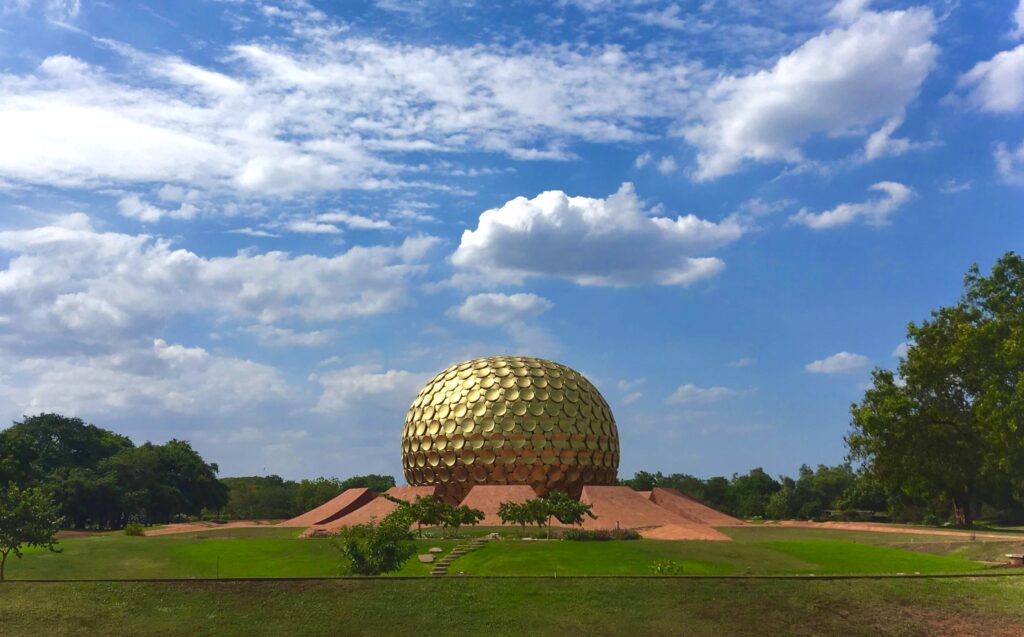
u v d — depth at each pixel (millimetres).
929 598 29656
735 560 37844
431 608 28562
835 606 28891
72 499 77812
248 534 54875
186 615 28109
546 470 62719
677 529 49750
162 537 48312
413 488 62531
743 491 112062
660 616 28078
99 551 41125
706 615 28188
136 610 28469
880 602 29281
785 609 28656
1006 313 64438
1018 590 30578
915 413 63969
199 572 36812
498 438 62375
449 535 46500
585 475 64688
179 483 92438
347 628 27219
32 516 34094
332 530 54625
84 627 27219
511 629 27141
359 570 34125
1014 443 54594
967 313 66375
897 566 37062
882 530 58531
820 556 39250
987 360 60375
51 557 39375
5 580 31328
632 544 41062
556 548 39531
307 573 36562
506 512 47375
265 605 28844
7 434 75938
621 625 27438
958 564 37875
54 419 94688
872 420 64625
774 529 59500
